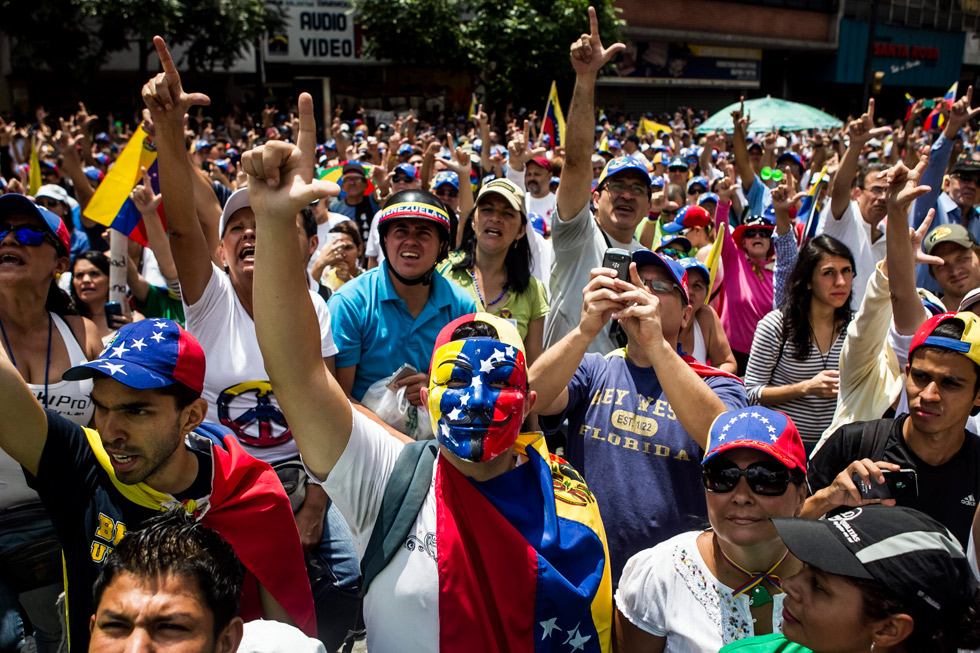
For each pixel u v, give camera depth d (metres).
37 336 2.91
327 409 2.00
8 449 2.14
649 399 2.83
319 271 4.90
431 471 2.12
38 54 22.20
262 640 1.84
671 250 5.76
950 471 2.55
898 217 3.01
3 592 2.59
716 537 2.21
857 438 2.71
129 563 1.63
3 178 10.96
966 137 21.02
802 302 3.95
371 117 25.81
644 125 22.11
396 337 3.27
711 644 2.10
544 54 27.45
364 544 2.16
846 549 1.48
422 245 3.20
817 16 41.00
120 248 4.65
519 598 2.02
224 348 2.95
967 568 1.44
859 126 5.26
